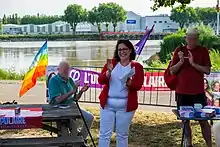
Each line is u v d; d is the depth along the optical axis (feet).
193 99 20.75
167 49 95.30
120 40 19.12
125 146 19.35
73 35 369.71
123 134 19.26
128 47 18.95
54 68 35.37
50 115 18.98
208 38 94.94
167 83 21.44
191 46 20.75
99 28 422.82
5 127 18.28
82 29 428.97
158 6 43.34
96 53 148.97
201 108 18.72
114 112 19.16
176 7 43.91
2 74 66.85
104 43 254.88
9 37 364.38
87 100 39.73
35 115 18.72
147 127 28.68
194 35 20.59
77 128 22.41
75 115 19.10
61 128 20.06
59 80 21.76
